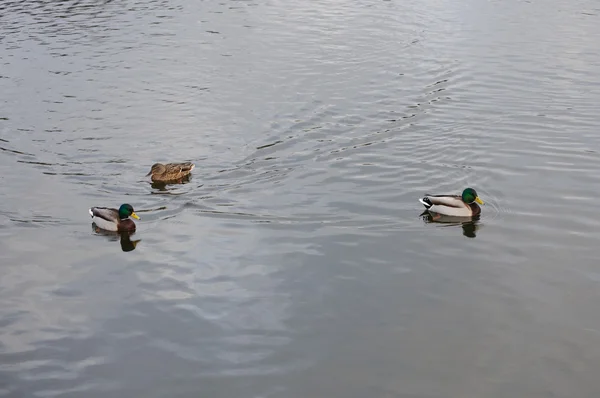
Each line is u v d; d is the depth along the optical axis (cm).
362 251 1595
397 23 3425
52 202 1841
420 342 1293
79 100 2528
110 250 1614
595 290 1441
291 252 1591
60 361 1245
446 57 2941
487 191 1872
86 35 3297
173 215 1767
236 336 1309
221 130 2275
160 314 1373
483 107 2439
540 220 1723
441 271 1518
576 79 2689
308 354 1262
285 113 2398
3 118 2369
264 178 1958
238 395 1164
